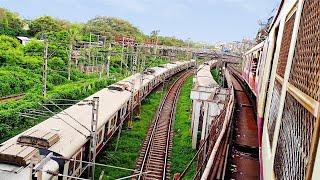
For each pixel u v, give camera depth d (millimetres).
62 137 13930
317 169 2066
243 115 14992
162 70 46625
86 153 15805
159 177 17016
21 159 10859
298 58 3488
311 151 2234
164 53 64125
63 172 12469
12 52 43750
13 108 24500
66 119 16312
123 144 21266
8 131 21484
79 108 18984
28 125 23484
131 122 25438
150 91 38094
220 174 6926
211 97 19000
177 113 30969
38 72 41125
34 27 67625
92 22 93688
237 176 7621
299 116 2936
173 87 45531
